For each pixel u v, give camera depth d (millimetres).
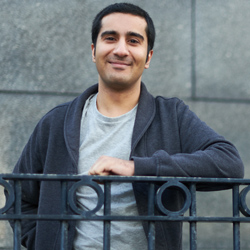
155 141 2572
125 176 2059
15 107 4211
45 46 4312
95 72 4375
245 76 4590
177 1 4547
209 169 2281
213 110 4496
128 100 2629
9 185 1981
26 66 4273
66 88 4305
